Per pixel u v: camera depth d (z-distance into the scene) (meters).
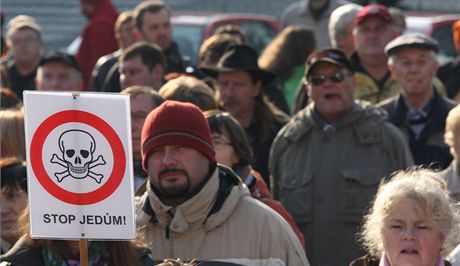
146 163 10.37
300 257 10.55
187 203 10.29
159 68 17.08
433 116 14.88
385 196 9.45
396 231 9.36
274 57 18.58
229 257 10.36
